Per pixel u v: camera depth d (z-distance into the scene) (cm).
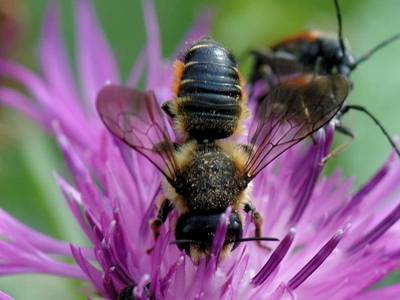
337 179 9
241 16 11
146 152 8
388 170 8
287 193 8
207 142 8
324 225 8
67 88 10
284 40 10
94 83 10
